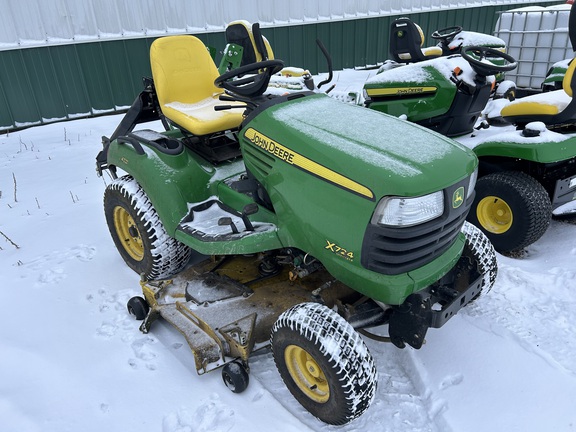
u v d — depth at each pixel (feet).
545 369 7.64
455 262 7.59
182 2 25.23
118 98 25.16
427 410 7.28
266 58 13.52
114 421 7.06
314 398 7.00
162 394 7.55
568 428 6.69
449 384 7.63
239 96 8.62
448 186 6.48
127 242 11.02
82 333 9.00
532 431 6.69
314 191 6.97
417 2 34.86
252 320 8.01
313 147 7.04
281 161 7.47
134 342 8.76
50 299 10.00
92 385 7.72
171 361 8.26
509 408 7.08
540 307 9.23
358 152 6.72
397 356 8.38
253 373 8.05
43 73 22.89
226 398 7.46
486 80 14.67
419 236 6.53
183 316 8.52
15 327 9.13
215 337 7.75
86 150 19.80
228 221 8.39
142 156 9.77
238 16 27.32
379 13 33.27
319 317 6.66
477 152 11.57
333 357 6.31
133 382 7.79
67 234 12.82
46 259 11.59
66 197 15.26
